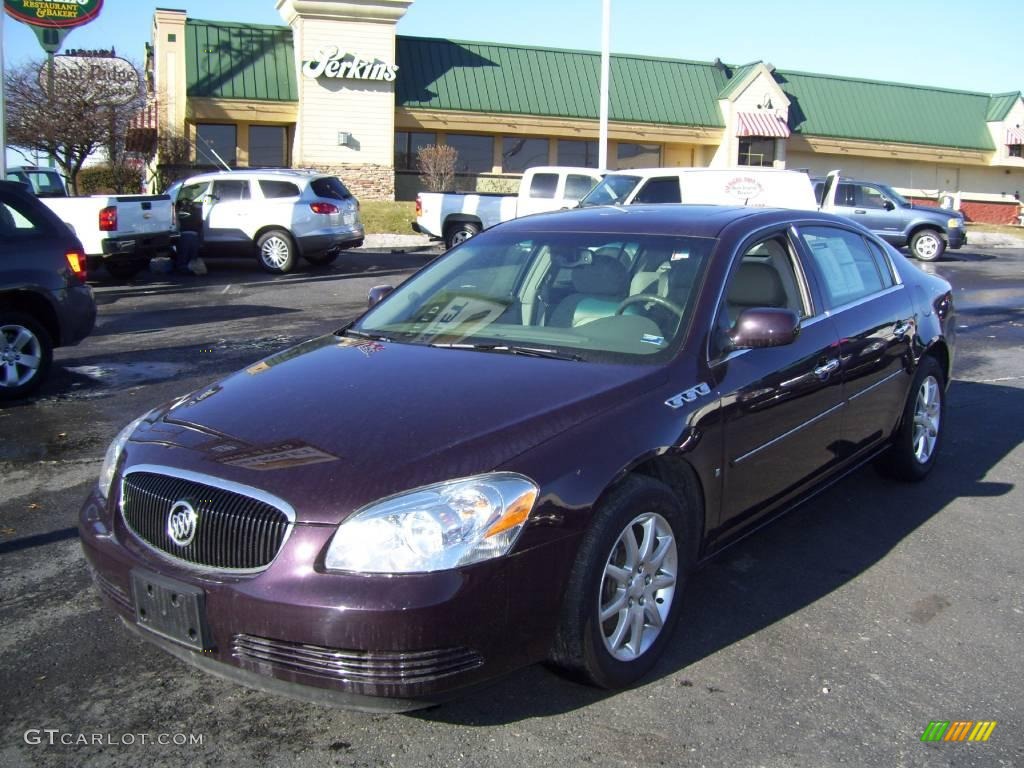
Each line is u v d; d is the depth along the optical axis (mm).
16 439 6844
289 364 4059
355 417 3361
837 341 4688
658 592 3627
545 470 3137
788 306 4547
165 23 29078
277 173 17797
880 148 37938
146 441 3482
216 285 15914
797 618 4113
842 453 4863
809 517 5316
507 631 3014
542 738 3215
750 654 3793
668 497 3555
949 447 6668
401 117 30984
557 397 3475
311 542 2910
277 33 30516
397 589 2850
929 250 22547
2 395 7902
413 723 3303
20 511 5391
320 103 29609
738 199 17047
